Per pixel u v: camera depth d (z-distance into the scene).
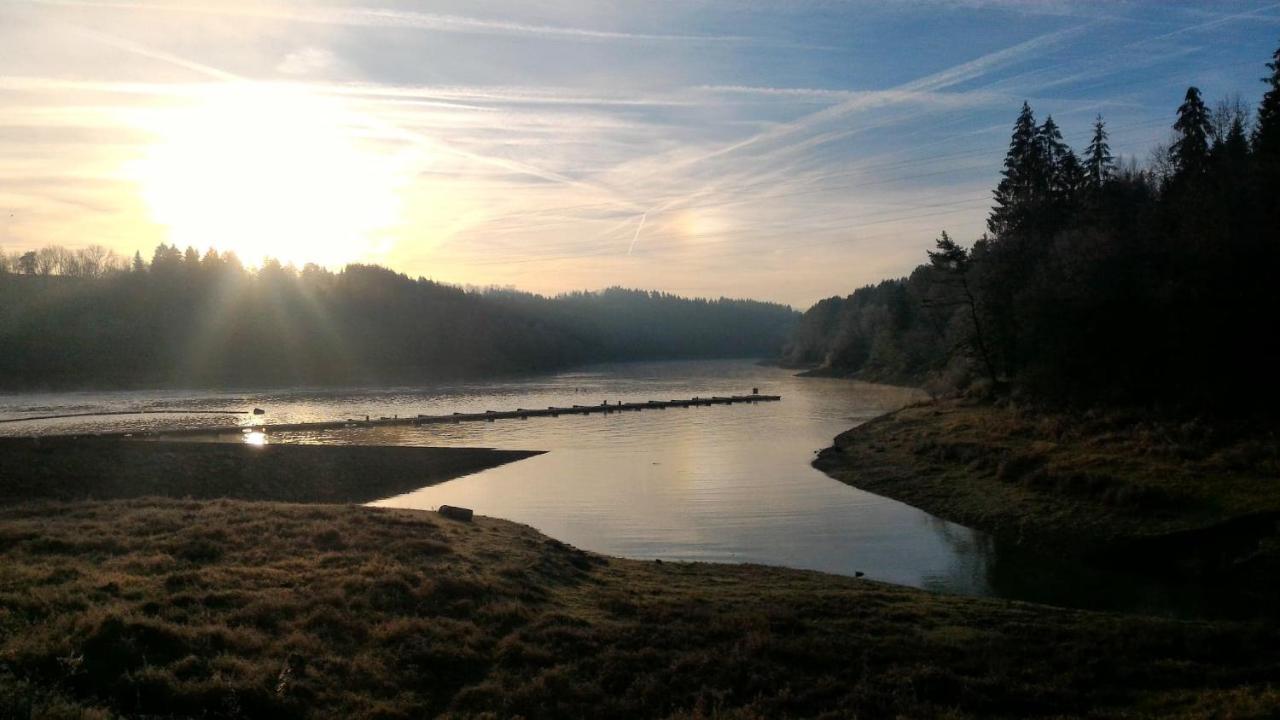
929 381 83.69
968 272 57.94
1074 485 26.88
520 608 13.89
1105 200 51.91
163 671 9.70
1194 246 38.19
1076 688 11.50
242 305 136.25
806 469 40.44
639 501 32.09
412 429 61.09
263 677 9.96
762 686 11.25
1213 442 28.53
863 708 10.58
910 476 34.75
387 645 11.85
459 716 9.89
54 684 9.03
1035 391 43.22
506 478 38.78
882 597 16.56
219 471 34.69
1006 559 22.73
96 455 32.94
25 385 99.81
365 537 18.62
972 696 11.02
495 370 151.25
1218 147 51.47
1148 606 18.12
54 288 126.50
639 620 14.09
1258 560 19.77
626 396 93.44
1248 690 11.12
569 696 10.66
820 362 159.00
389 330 151.00
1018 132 61.88
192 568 15.09
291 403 83.88
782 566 21.95
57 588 12.72
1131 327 39.59
